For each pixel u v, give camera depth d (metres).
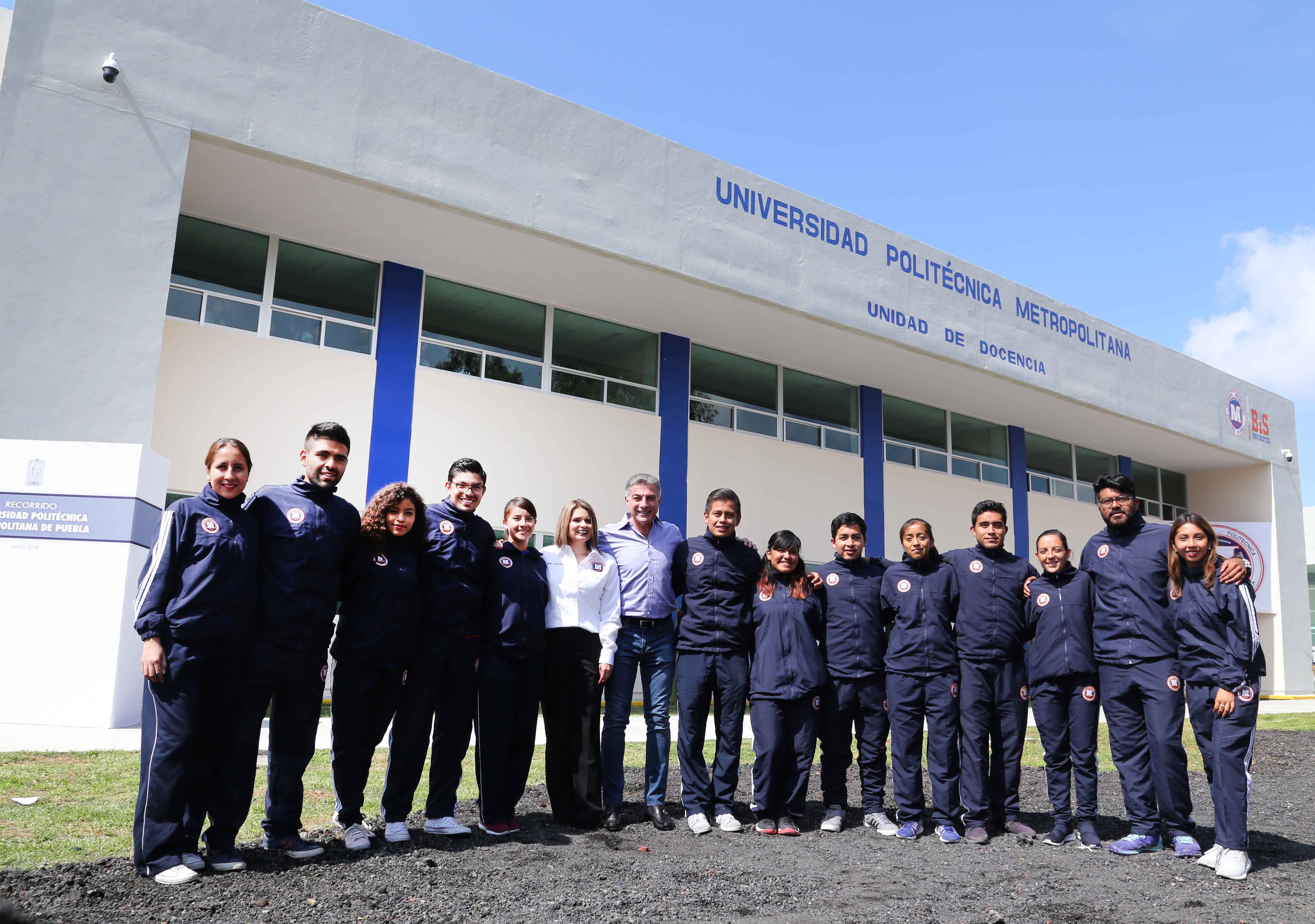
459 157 10.30
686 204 12.10
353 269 11.65
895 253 14.39
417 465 11.62
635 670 5.27
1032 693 5.20
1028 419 18.45
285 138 9.26
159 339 8.55
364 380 11.41
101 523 7.50
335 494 4.31
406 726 4.42
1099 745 9.40
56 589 7.36
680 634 5.32
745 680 5.20
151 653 3.68
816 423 15.95
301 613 4.01
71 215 8.27
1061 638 5.04
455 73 10.40
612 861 4.26
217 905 3.38
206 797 3.89
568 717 4.98
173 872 3.61
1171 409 19.00
